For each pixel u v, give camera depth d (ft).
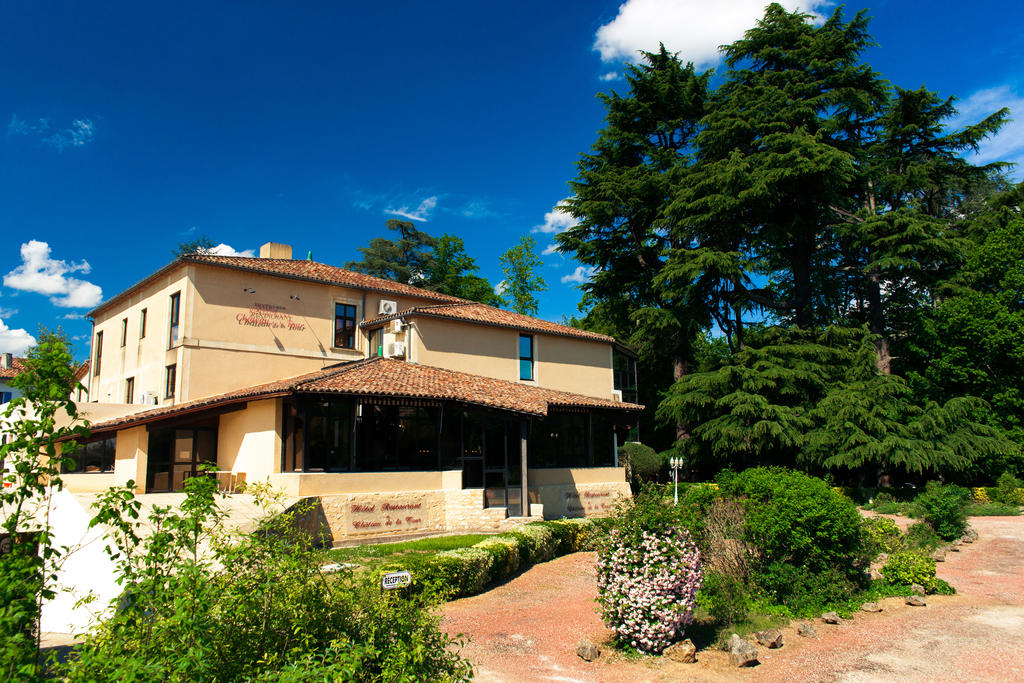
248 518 50.16
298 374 85.66
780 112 111.24
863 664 30.32
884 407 99.71
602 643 33.22
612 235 127.95
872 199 120.78
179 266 80.12
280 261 93.04
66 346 17.87
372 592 21.77
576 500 81.10
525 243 180.65
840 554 40.55
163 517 18.84
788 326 114.42
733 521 41.63
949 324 111.45
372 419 67.82
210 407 67.00
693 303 118.42
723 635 33.73
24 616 14.69
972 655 31.53
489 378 84.79
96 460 77.56
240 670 16.38
